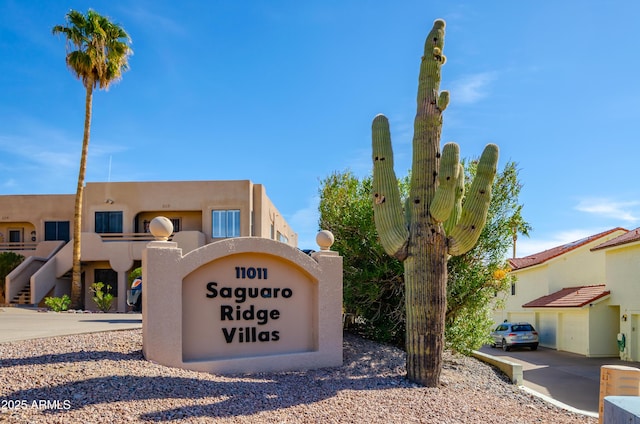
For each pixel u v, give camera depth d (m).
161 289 8.41
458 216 10.31
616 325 23.41
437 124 9.70
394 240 9.60
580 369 18.88
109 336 9.92
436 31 9.91
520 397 10.30
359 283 12.70
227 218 28.16
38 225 30.75
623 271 22.12
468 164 14.36
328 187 15.00
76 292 24.83
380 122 10.11
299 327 9.98
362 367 10.30
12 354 7.91
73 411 5.79
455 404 8.27
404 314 12.62
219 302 9.18
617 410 4.97
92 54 24.70
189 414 6.20
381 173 9.95
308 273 10.05
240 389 7.54
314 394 7.87
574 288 27.77
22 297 25.95
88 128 25.67
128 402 6.26
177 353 8.43
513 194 13.53
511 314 33.19
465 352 13.36
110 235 28.02
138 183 28.59
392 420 7.01
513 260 34.25
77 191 25.39
